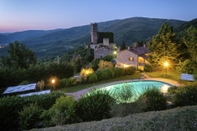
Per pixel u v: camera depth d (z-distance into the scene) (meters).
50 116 8.94
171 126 6.29
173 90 15.12
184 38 26.92
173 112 7.58
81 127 6.90
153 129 6.14
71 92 19.39
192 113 7.26
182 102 10.84
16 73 21.41
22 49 31.02
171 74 26.78
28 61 31.92
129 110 9.31
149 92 10.62
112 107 9.40
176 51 27.02
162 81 22.73
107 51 63.59
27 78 21.98
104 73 25.19
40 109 10.07
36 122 9.18
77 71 43.78
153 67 30.03
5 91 17.34
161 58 28.00
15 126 10.16
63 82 21.91
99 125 6.90
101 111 9.24
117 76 26.98
